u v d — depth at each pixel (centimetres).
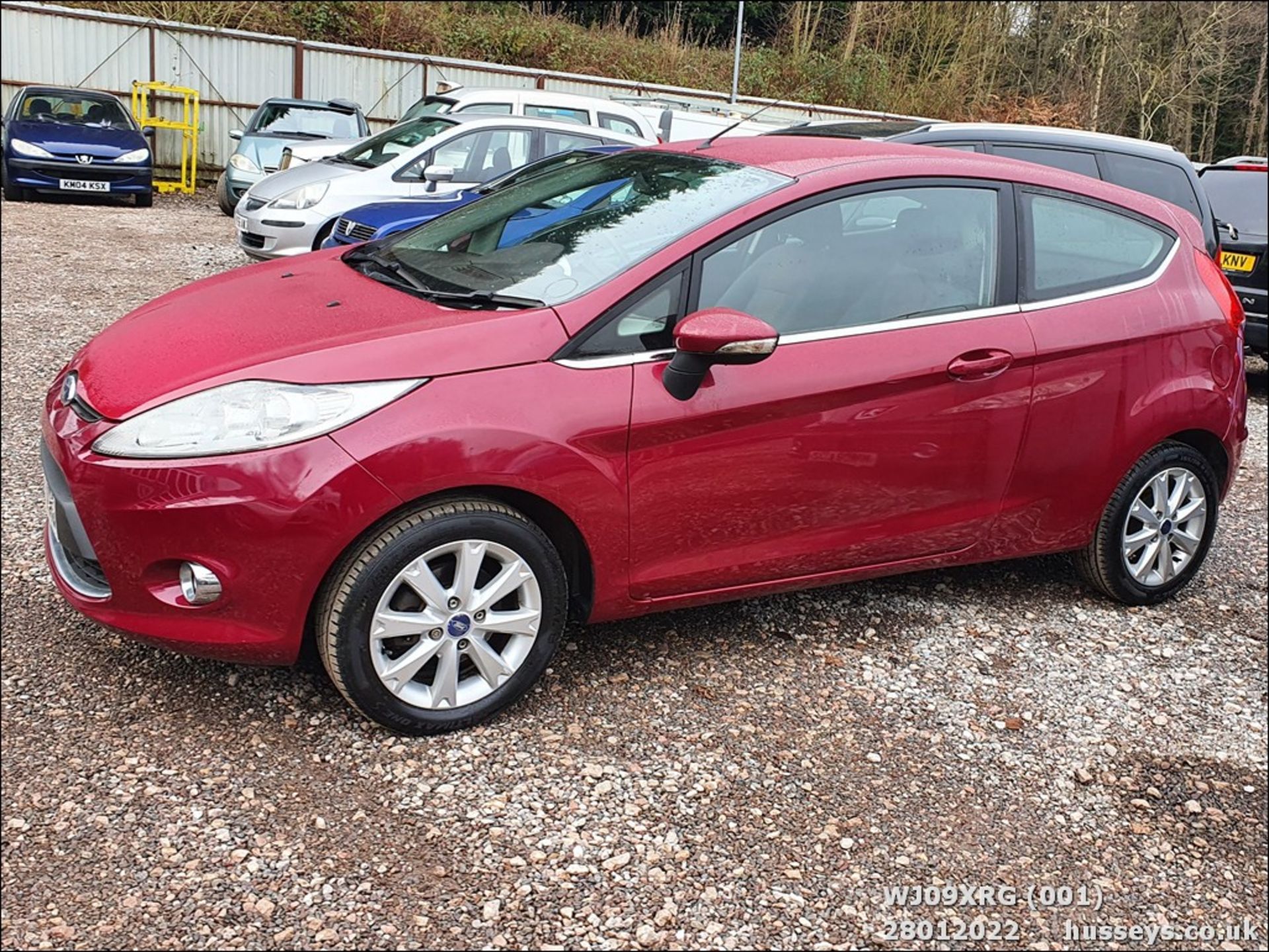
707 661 362
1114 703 364
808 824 289
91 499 284
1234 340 422
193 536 279
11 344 704
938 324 358
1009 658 384
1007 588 440
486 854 267
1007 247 375
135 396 291
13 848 259
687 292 322
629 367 312
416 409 288
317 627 297
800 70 2527
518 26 2355
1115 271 399
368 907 248
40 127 1467
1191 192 695
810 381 334
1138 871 287
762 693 346
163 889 250
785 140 403
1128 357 391
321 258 406
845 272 346
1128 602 427
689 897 260
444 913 248
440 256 368
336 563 290
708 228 328
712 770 306
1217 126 2656
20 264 976
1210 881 287
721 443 324
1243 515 567
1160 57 2539
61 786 281
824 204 345
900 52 2653
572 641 367
